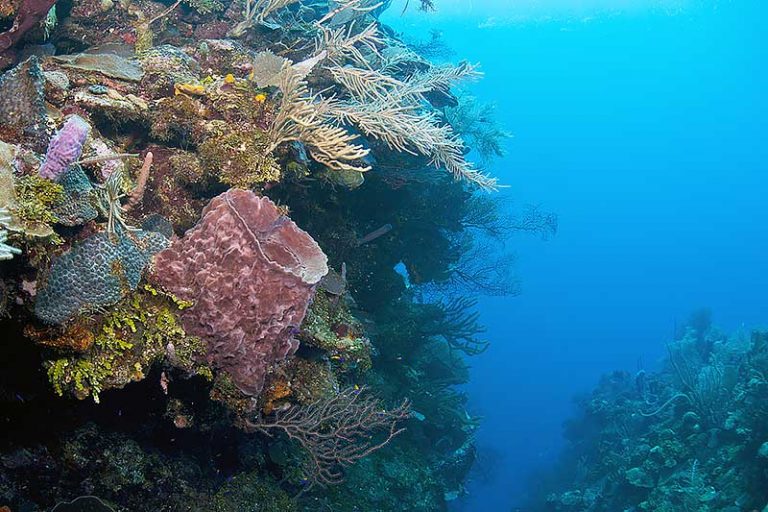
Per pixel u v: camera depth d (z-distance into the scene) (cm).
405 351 962
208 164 385
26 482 301
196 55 479
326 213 691
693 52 9569
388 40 891
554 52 10144
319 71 585
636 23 8800
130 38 493
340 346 464
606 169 11512
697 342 1909
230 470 488
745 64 9625
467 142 1202
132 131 390
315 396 438
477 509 2695
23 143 272
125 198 335
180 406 360
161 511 368
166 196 393
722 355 1534
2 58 358
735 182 10788
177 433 409
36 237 235
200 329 305
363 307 877
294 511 506
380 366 948
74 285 255
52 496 309
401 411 546
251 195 333
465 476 1179
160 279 301
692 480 1073
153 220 343
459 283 1280
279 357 327
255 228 331
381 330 912
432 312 1017
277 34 614
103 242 272
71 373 258
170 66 418
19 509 290
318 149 472
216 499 424
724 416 1166
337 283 541
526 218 1429
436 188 984
